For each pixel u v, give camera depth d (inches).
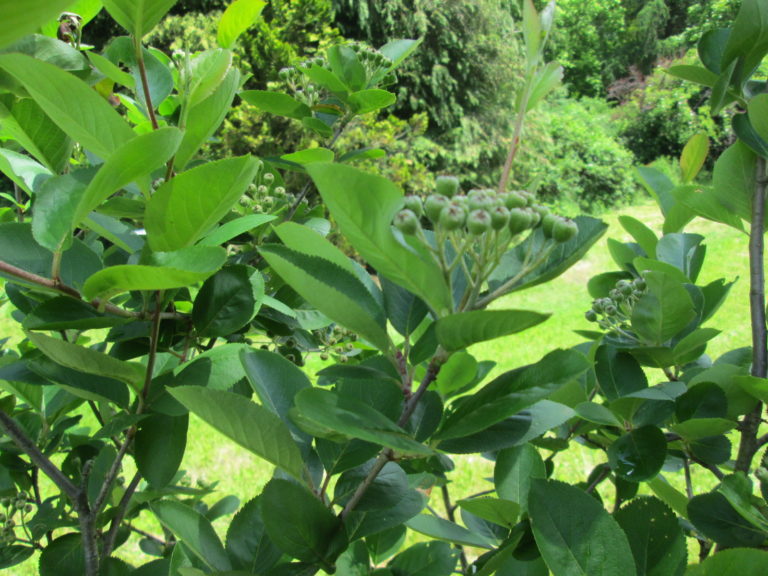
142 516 147.3
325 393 27.4
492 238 27.8
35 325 34.1
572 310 318.7
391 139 407.2
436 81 512.7
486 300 28.0
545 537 32.3
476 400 29.5
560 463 144.6
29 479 58.4
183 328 45.3
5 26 17.7
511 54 540.1
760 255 48.6
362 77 67.1
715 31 51.2
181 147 38.1
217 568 34.6
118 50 43.6
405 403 29.0
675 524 35.0
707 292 54.2
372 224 24.9
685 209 60.2
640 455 44.4
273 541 30.8
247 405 28.0
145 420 38.6
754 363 47.9
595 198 585.6
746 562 31.0
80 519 39.2
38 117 38.1
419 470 48.6
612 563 31.5
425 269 26.1
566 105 673.0
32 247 37.3
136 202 41.5
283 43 375.6
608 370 47.6
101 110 30.2
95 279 31.0
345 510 32.4
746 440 47.9
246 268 41.9
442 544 43.1
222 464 174.1
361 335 28.3
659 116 666.2
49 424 56.4
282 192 62.4
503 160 554.6
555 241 27.5
